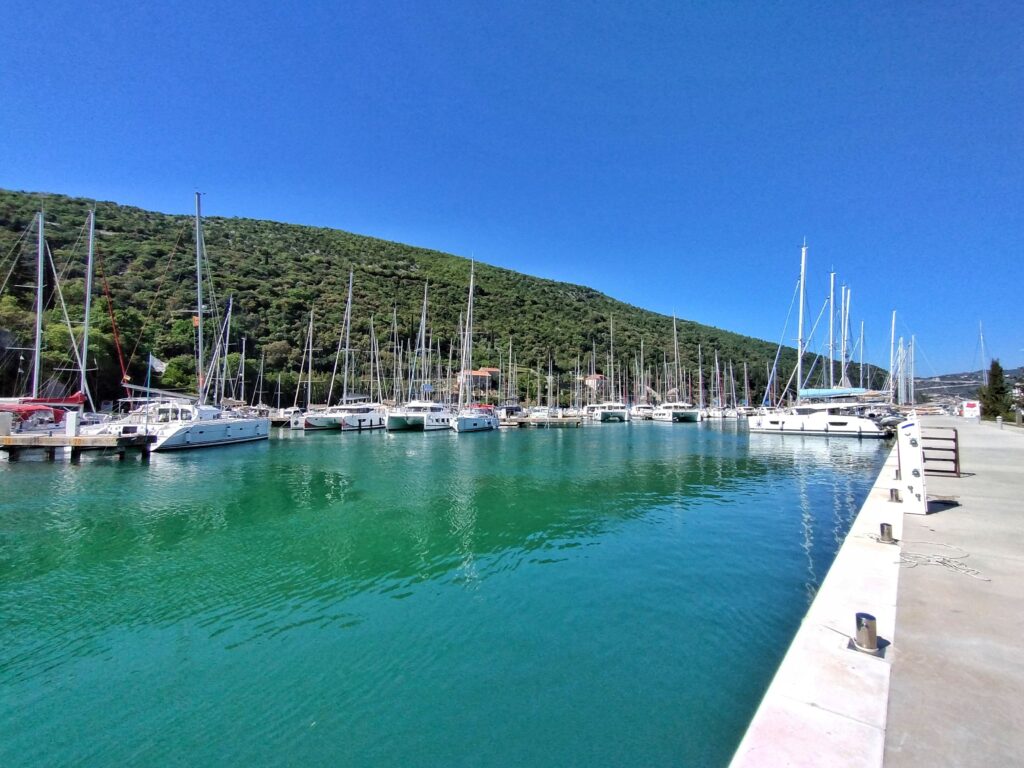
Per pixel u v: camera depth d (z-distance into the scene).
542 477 22.17
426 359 75.19
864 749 3.00
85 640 7.57
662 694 6.13
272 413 59.91
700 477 22.20
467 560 11.00
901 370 74.56
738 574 10.02
